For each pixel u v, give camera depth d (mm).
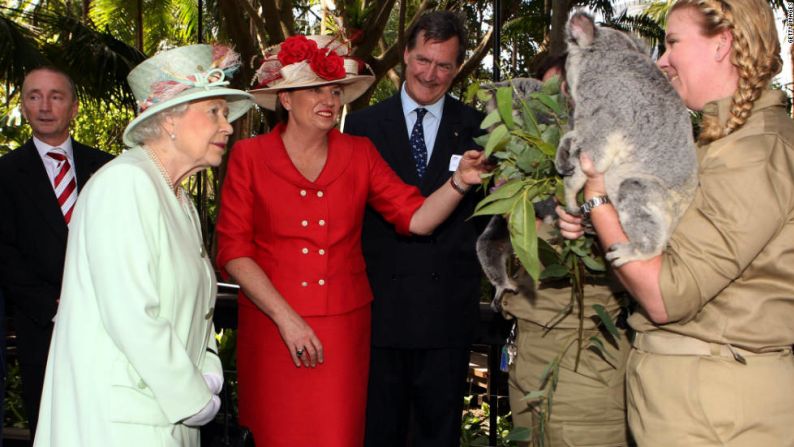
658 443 2006
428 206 3012
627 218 1878
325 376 2945
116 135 12898
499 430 4645
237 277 2941
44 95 3463
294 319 2871
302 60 2879
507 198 2211
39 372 3375
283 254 2973
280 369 2959
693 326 1967
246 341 3039
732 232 1850
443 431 3312
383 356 3289
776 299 1909
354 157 3080
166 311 2160
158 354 2027
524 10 11180
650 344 2064
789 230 1883
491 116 2377
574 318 2787
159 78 2244
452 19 3344
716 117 1969
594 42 1968
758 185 1850
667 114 1887
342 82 2998
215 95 2254
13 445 4203
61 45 7316
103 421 2057
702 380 1952
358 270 3090
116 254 2045
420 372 3316
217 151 2326
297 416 2939
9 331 4938
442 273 3266
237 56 2404
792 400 1936
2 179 3432
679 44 2016
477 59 8977
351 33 3338
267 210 2975
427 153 3410
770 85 1976
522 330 2961
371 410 3307
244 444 2453
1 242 3396
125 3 12141
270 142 3029
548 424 2824
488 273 2646
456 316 3273
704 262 1864
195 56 2275
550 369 2633
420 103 3396
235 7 8164
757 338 1908
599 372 2789
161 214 2154
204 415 2154
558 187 2197
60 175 3504
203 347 2373
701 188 1930
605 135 1897
